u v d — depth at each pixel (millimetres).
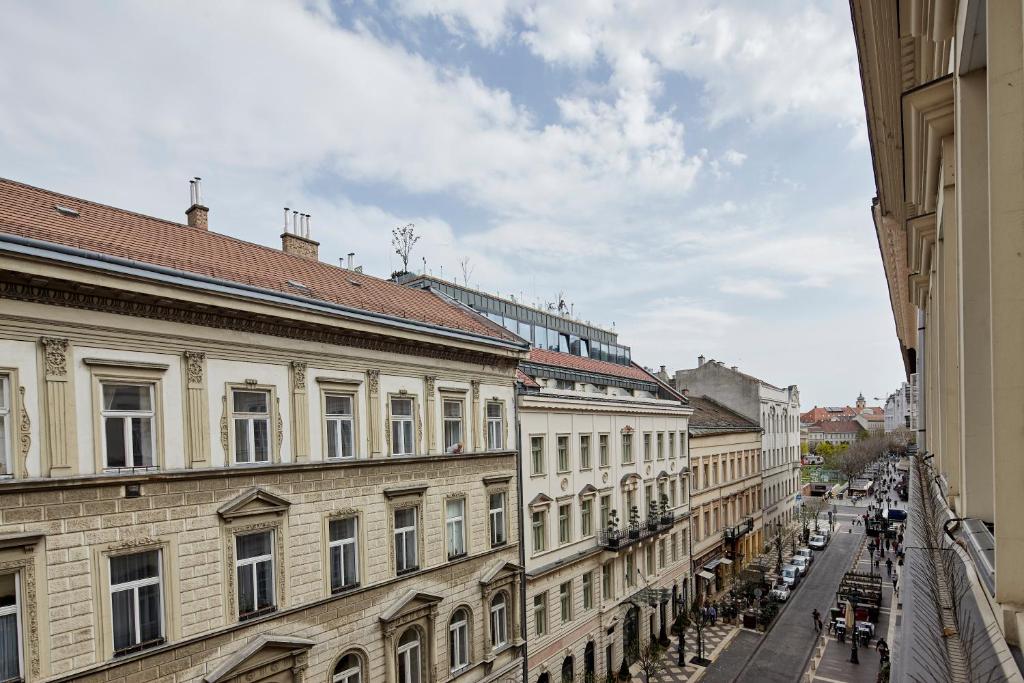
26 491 9625
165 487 11344
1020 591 3695
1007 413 3686
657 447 32281
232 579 12289
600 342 36469
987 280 5020
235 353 12680
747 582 36438
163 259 11977
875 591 34594
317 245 20328
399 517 16281
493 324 21391
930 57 6633
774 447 53781
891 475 93000
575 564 24484
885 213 10711
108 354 10766
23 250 9414
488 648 18688
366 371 15422
